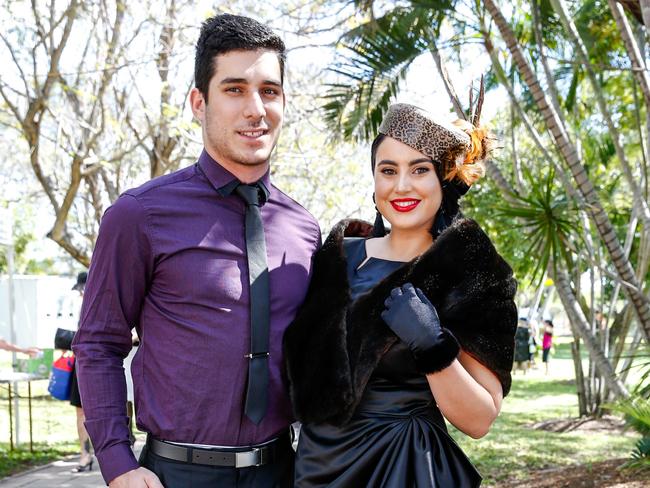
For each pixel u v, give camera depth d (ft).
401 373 7.58
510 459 25.31
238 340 7.84
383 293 7.59
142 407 7.93
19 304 33.60
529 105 28.07
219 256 7.95
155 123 32.48
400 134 7.79
